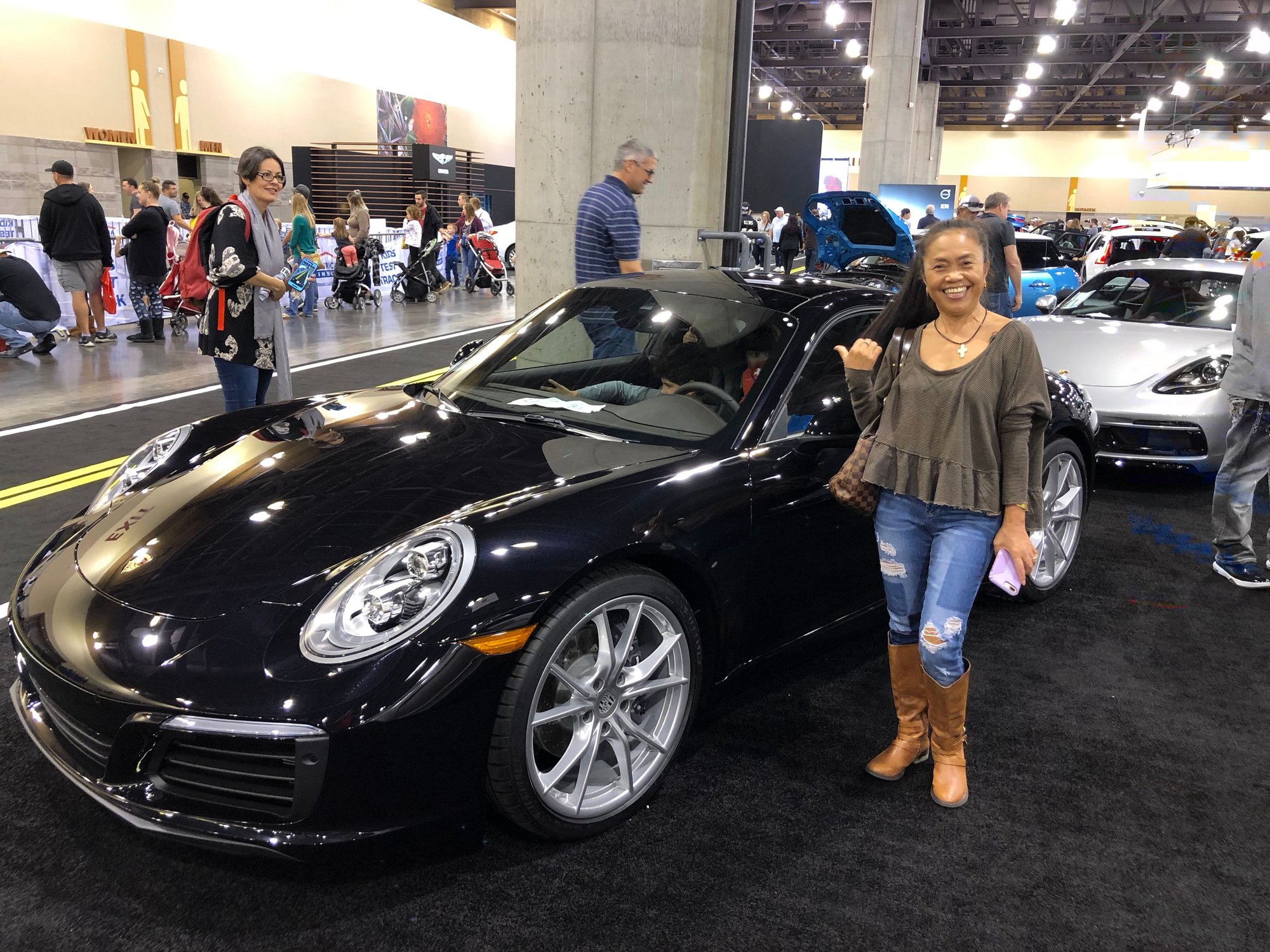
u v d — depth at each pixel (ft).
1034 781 8.48
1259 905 6.95
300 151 65.05
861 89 149.79
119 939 6.21
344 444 8.75
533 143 22.15
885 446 7.45
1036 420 7.20
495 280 51.21
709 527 7.83
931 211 63.67
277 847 6.10
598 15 21.04
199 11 59.36
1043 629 11.71
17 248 31.07
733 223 22.44
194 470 8.55
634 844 7.38
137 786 6.32
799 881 7.01
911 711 8.46
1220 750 9.09
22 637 6.88
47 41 50.14
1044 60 110.83
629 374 9.53
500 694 6.57
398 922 6.45
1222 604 12.64
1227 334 18.04
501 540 6.77
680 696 7.88
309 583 6.64
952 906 6.81
